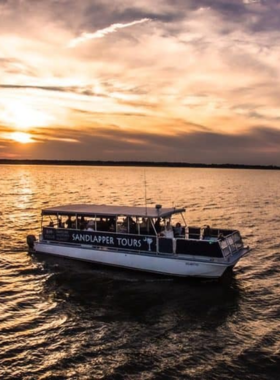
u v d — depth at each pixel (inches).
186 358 575.5
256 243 1328.7
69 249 1029.2
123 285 879.7
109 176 7672.2
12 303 776.9
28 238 1124.5
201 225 1729.8
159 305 775.7
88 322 697.6
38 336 641.0
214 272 869.2
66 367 550.6
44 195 3129.9
